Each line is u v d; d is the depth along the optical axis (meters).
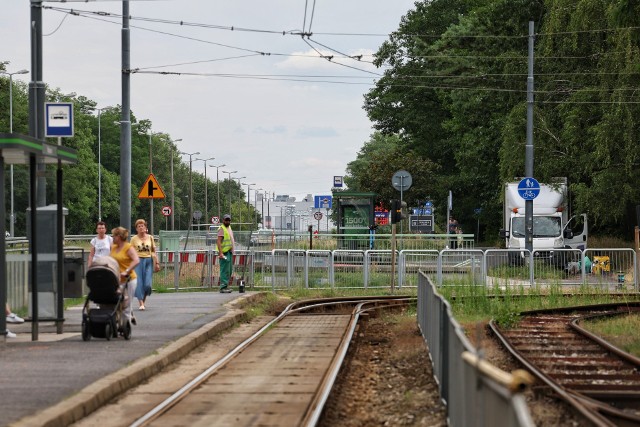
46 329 30.88
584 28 70.69
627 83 67.31
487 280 54.72
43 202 37.41
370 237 75.88
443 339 19.00
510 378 9.70
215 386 21.52
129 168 47.81
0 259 26.50
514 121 79.81
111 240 34.03
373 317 43.69
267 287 55.53
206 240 80.75
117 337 28.62
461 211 123.50
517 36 93.00
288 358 26.69
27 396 18.41
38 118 38.12
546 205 76.12
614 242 80.69
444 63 104.50
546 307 45.09
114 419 17.62
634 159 67.94
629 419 18.20
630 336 33.00
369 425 18.36
